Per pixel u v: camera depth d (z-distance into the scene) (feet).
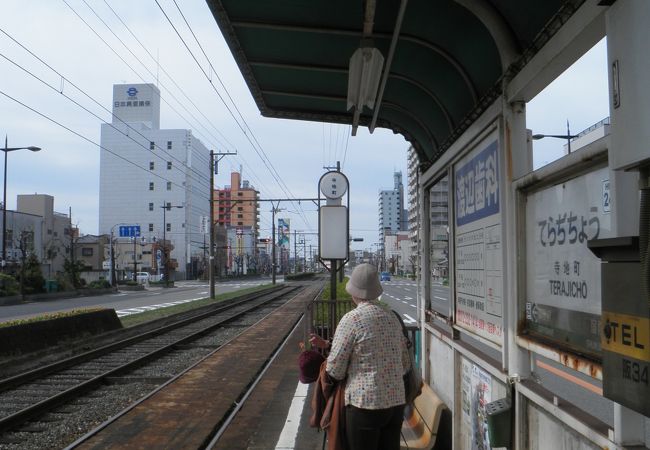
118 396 30.71
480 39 13.24
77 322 51.93
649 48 5.63
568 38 7.88
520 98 10.47
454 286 15.71
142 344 53.47
